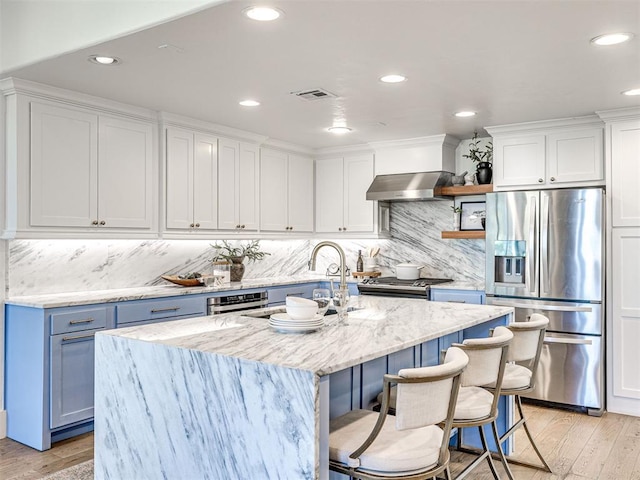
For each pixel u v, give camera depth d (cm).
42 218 353
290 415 174
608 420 395
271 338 225
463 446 343
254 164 522
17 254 369
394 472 184
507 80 338
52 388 333
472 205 534
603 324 409
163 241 475
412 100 388
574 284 414
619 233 409
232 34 264
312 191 604
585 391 409
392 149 545
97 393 242
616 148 411
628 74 326
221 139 484
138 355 223
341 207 587
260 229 531
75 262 406
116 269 436
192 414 204
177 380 208
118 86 354
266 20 247
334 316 289
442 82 344
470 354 230
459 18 246
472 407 238
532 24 252
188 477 205
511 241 441
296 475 172
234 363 189
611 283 412
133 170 412
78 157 374
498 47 282
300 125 473
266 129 491
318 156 605
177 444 209
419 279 537
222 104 400
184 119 442
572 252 415
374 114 430
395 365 279
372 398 262
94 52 290
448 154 530
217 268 482
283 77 334
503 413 330
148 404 220
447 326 260
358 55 294
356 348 204
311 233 605
